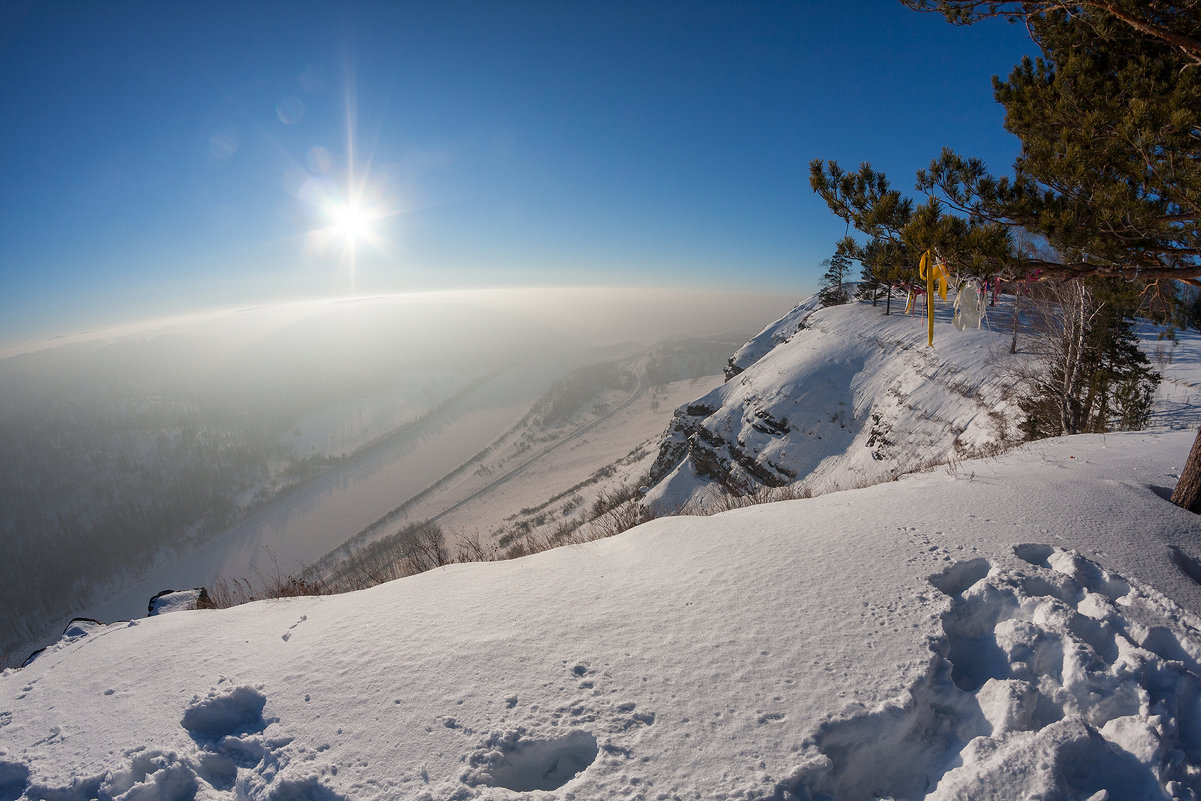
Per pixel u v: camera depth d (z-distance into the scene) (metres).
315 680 3.23
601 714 2.69
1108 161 4.73
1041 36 5.93
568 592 3.99
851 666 2.88
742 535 4.69
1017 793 2.16
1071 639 2.94
